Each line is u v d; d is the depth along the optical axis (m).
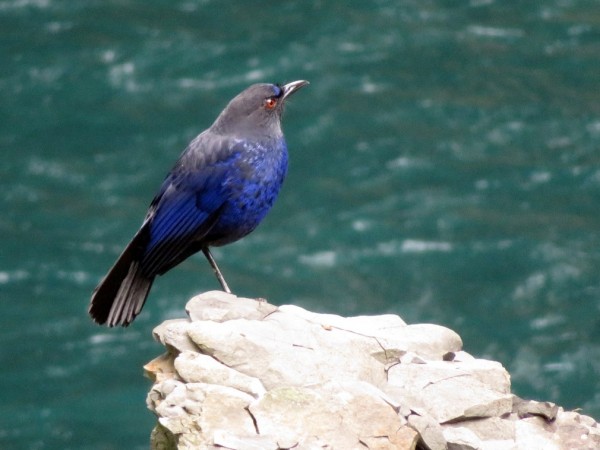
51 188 28.45
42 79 32.56
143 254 10.23
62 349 23.17
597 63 32.66
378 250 25.77
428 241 25.89
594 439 8.79
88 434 20.78
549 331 23.12
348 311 24.12
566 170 28.22
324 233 26.41
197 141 10.48
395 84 31.72
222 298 9.56
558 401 21.52
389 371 9.08
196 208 10.30
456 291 24.47
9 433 20.83
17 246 26.31
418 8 35.03
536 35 33.88
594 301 23.88
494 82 31.84
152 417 21.22
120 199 28.06
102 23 34.88
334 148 29.19
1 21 35.25
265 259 25.81
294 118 30.23
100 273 25.52
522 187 27.67
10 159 29.50
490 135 29.66
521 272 24.81
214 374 8.70
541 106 30.80
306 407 8.37
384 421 8.36
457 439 8.52
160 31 34.34
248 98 10.48
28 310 24.38
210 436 8.23
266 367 8.79
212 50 33.28
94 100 31.67
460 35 33.81
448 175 28.16
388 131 29.78
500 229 26.14
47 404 21.59
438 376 9.04
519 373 22.16
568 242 25.58
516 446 8.69
